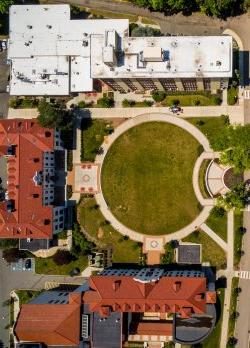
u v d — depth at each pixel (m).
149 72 121.94
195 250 137.25
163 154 139.38
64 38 136.75
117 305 127.94
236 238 135.12
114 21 135.38
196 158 137.62
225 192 136.12
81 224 142.50
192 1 134.88
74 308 130.75
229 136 131.62
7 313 145.50
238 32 136.12
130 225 140.38
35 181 133.00
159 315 139.38
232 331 135.38
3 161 145.50
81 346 132.12
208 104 137.38
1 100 146.00
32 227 133.25
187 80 125.31
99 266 140.88
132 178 140.62
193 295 124.69
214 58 119.56
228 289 135.75
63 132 142.88
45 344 135.00
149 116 140.00
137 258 139.38
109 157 141.62
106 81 128.12
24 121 135.00
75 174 143.00
